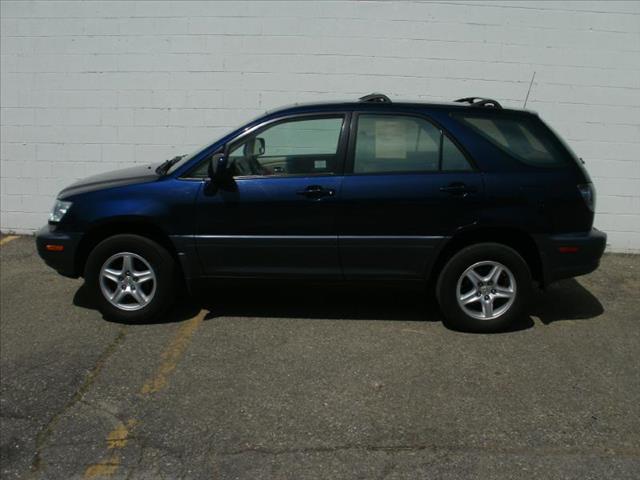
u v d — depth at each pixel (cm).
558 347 495
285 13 755
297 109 514
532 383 436
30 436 377
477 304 518
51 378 443
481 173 496
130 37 773
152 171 567
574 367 462
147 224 518
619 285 655
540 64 752
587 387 432
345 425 384
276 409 401
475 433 376
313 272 511
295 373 447
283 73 765
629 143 761
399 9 748
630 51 745
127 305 529
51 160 804
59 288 625
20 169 809
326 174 502
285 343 495
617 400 416
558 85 755
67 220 523
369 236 500
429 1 745
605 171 768
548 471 342
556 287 646
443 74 757
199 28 764
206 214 507
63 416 397
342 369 454
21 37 781
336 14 752
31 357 475
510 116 512
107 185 530
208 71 771
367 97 531
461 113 507
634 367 464
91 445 368
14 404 411
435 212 495
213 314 554
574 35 745
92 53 779
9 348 491
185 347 489
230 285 525
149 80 779
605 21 742
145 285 527
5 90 793
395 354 478
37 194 812
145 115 786
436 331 521
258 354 477
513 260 504
